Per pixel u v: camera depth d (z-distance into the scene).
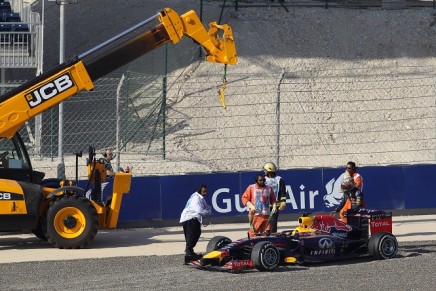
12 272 48.59
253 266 48.25
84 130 89.75
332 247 50.78
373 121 93.75
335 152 88.75
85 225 57.00
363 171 70.31
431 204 71.81
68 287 44.31
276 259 48.47
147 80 97.31
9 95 56.75
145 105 93.31
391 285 44.16
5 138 57.25
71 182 59.84
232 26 109.00
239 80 98.38
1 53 87.75
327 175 69.44
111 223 59.19
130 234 63.38
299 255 49.94
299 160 87.12
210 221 67.31
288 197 68.69
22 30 93.00
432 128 92.69
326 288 43.47
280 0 113.50
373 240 51.84
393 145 90.75
